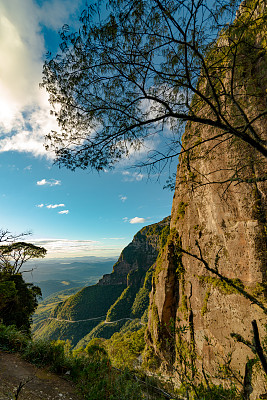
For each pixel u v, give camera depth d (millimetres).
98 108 3863
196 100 4453
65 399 4328
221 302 11727
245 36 3846
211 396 2641
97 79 3777
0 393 4008
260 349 1744
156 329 18562
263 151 3484
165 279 18750
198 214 15938
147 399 4016
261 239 10414
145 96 3756
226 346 10641
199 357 12211
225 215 12430
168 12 3018
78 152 3992
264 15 3371
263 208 10688
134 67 3736
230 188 12000
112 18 3250
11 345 6781
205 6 3078
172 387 3570
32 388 4543
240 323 10195
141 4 3080
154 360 16859
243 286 10633
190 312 14805
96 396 4254
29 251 26297
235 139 4492
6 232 21172
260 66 4340
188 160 5285
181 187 20391
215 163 12617
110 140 3992
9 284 16984
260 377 7160
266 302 9266
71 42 3355
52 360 6027
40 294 25188
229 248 12000
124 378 4840
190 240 16516
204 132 11648
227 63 4395
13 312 17453
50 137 3930
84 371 5414
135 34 3381
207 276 13828
